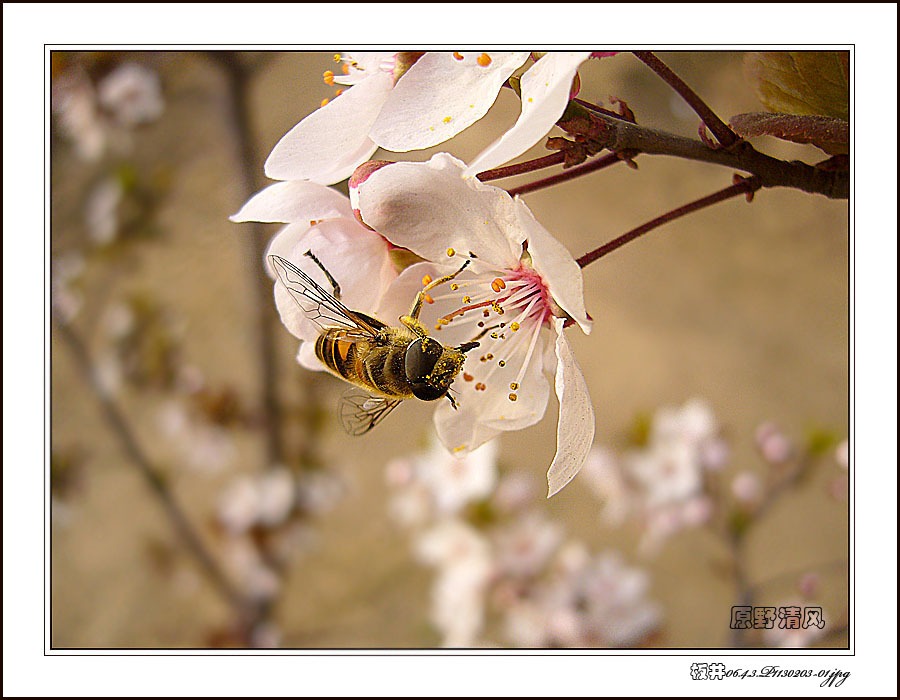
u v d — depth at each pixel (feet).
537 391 0.78
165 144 1.89
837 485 1.14
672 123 1.70
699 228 1.98
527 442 1.71
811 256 1.92
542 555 1.21
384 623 1.64
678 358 1.84
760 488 1.16
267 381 1.57
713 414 1.75
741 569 1.13
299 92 1.85
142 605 1.68
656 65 0.75
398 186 0.76
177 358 1.72
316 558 1.75
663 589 1.49
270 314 1.56
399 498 1.32
